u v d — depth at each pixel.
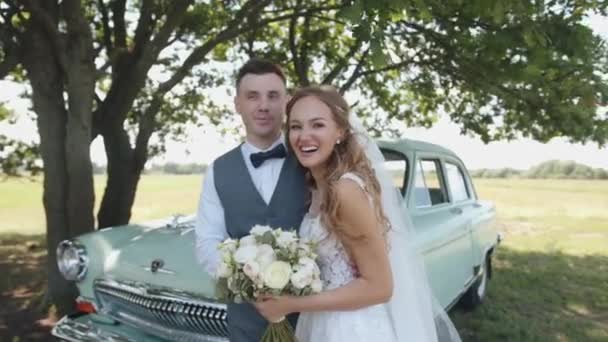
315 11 5.54
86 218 4.47
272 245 1.67
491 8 3.21
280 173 2.03
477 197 5.07
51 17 4.58
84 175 4.45
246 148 2.14
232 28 5.39
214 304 2.39
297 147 1.79
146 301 2.67
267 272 1.59
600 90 4.32
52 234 4.66
